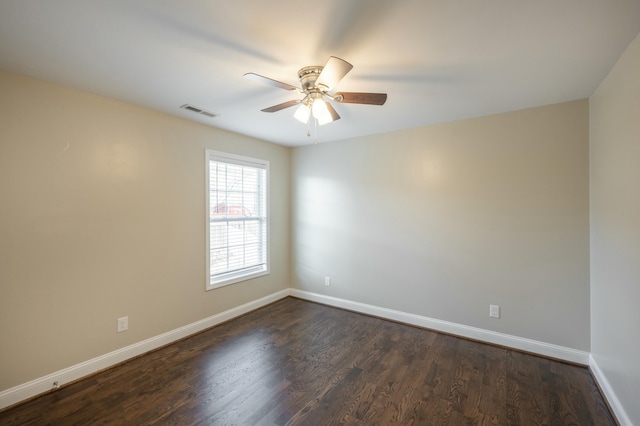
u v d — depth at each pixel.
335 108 2.69
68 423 1.82
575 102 2.51
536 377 2.33
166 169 2.88
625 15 1.40
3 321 1.95
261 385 2.22
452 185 3.10
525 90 2.30
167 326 2.90
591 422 1.85
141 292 2.69
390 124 3.21
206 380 2.28
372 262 3.67
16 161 2.00
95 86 2.23
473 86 2.22
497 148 2.85
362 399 2.06
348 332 3.19
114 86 2.24
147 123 2.72
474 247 2.99
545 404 2.01
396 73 2.01
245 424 1.82
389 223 3.53
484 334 2.94
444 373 2.39
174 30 1.54
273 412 1.93
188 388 2.18
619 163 1.84
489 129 2.89
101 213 2.42
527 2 1.31
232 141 3.55
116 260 2.51
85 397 2.07
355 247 3.80
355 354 2.70
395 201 3.48
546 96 2.42
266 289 4.08
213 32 1.56
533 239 2.70
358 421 1.85
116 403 2.01
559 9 1.36
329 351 2.76
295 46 1.69
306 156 4.26
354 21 1.46
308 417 1.89
